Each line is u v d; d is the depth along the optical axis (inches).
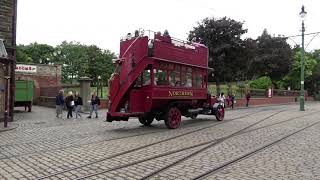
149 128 705.0
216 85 1702.8
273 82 2586.1
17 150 447.8
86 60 2952.8
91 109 938.1
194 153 433.4
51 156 409.7
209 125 764.6
